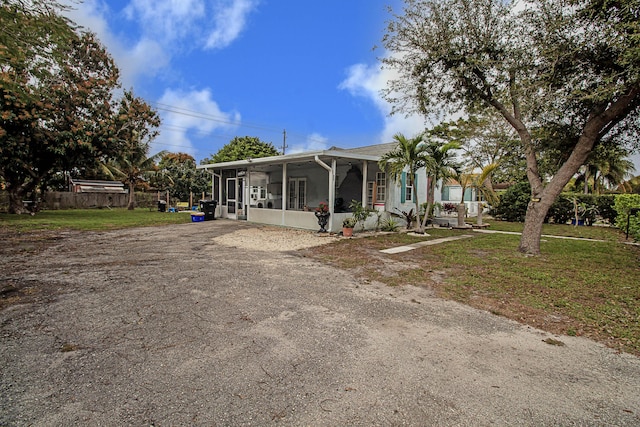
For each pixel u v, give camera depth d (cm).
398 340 314
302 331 329
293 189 1633
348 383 239
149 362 263
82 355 272
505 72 714
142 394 221
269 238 989
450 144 1061
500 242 949
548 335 332
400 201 1351
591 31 607
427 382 242
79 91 1686
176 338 307
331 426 193
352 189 1414
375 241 954
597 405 220
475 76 757
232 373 249
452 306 415
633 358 286
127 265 605
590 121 680
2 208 1877
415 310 398
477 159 1678
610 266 640
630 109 659
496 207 1789
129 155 2417
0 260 641
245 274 552
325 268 615
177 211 2352
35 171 1742
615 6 561
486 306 416
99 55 2092
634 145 762
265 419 199
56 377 240
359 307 405
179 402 213
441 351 293
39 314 360
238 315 368
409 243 924
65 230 1128
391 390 231
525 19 679
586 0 590
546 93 650
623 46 534
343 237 1023
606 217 1495
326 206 1112
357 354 284
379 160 1139
